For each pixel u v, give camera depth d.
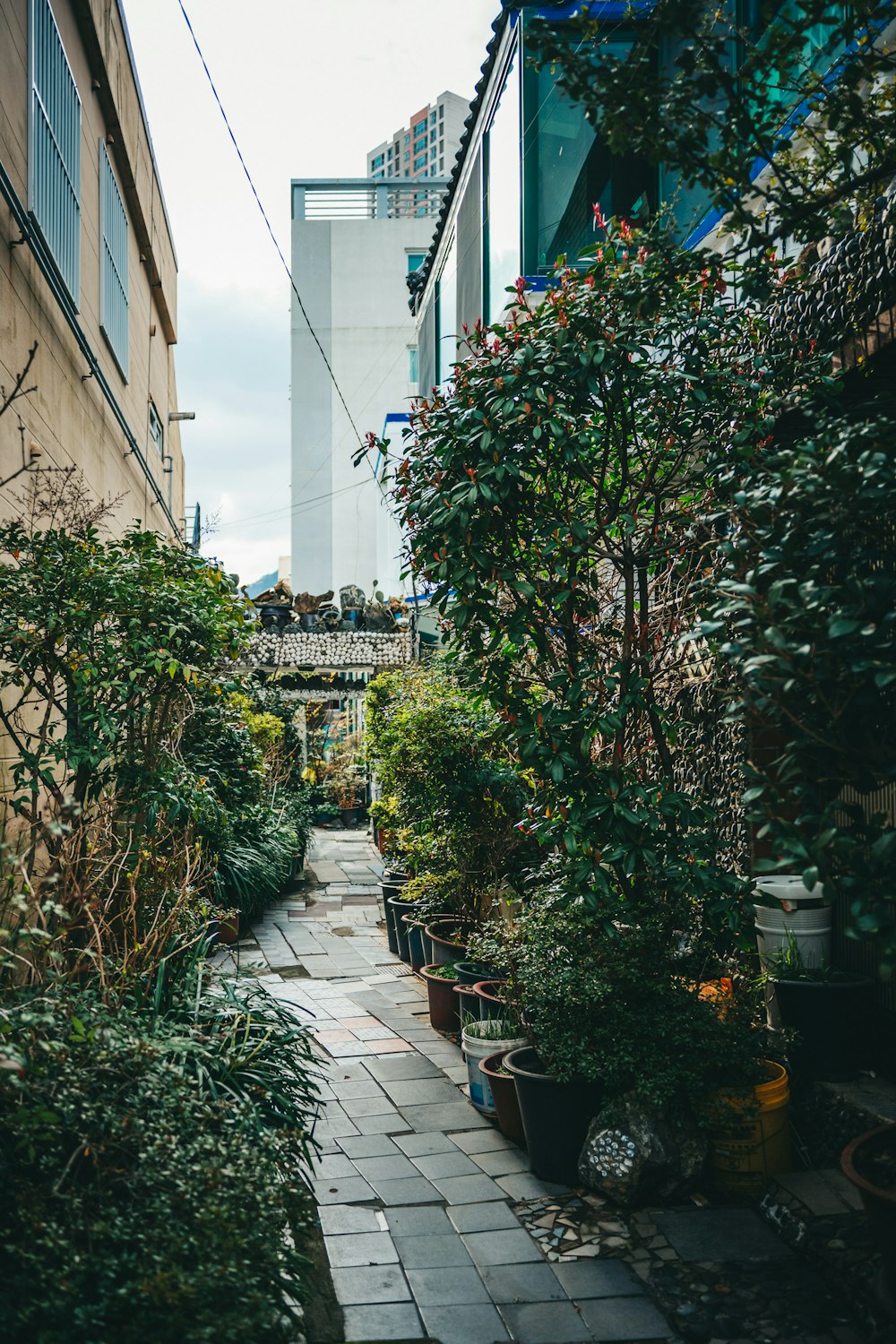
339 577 49.22
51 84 6.55
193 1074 3.52
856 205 3.97
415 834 7.94
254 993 4.54
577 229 7.97
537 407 4.14
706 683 5.31
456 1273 3.39
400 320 49.12
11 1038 2.89
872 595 2.47
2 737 5.24
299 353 49.16
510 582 4.33
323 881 13.00
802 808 2.66
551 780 4.42
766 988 4.48
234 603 6.06
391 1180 4.17
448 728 7.18
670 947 4.32
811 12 2.81
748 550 2.74
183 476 17.83
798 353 4.28
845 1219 3.46
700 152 2.90
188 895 4.79
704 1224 3.67
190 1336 2.11
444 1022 6.35
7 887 3.55
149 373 12.30
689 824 4.09
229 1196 2.58
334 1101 5.14
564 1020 4.14
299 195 50.72
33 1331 2.16
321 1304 3.19
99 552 5.12
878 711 2.56
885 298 3.90
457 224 11.61
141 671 4.98
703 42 2.84
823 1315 3.07
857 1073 4.21
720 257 3.16
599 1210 3.85
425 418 4.56
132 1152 2.70
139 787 5.32
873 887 2.42
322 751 19.58
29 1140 2.49
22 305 5.70
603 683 4.46
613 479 4.77
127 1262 2.35
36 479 5.86
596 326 4.17
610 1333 3.04
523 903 6.02
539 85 8.03
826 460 2.53
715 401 4.29
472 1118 4.91
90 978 3.77
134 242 10.77
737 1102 3.85
